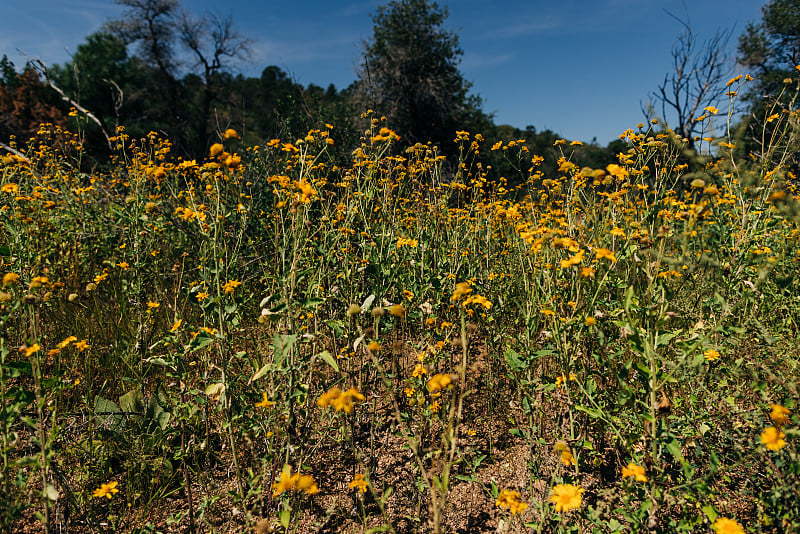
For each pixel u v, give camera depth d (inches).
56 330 121.6
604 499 76.9
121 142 195.2
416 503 81.0
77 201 181.0
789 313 100.1
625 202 101.0
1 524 63.8
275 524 74.2
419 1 621.0
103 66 775.1
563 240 74.9
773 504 60.4
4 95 637.9
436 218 140.4
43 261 127.5
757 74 406.3
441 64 636.7
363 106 534.6
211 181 85.7
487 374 116.5
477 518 79.2
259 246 161.8
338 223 114.3
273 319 86.4
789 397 67.9
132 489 83.5
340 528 77.5
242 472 89.3
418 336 130.3
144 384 102.3
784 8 380.2
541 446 84.7
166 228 158.9
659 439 64.7
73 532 75.6
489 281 127.4
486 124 697.6
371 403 103.3
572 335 81.1
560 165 102.3
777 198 62.6
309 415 85.7
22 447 84.4
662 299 74.5
